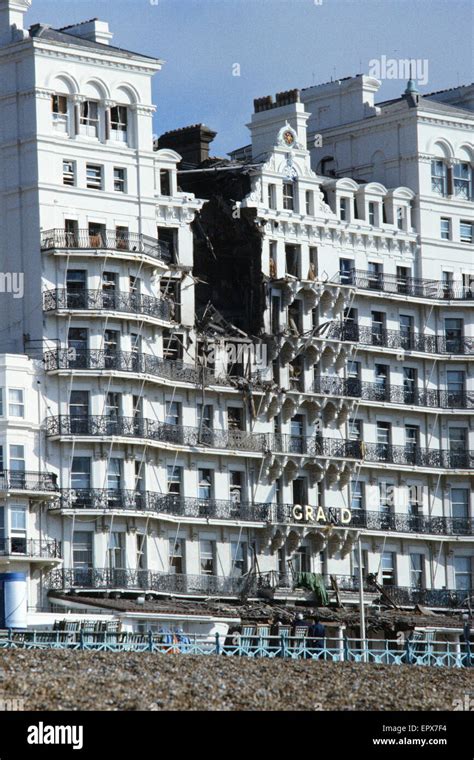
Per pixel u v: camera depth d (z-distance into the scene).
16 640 153.62
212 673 143.00
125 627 192.75
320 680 145.38
